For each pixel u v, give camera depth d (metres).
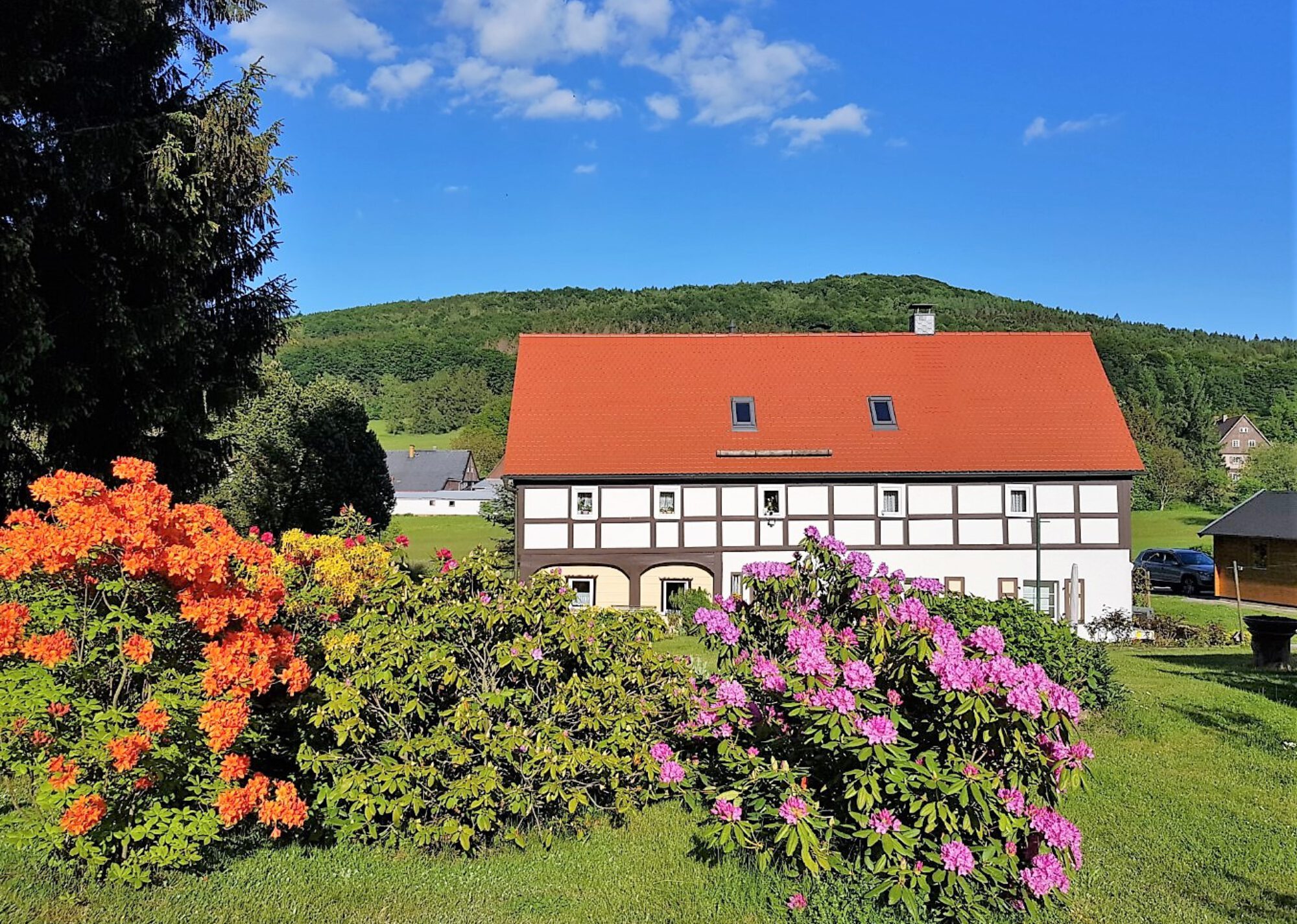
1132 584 23.41
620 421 23.16
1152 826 6.24
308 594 7.19
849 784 4.36
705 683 6.23
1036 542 21.31
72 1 11.29
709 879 5.03
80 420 13.12
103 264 12.33
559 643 5.88
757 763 4.86
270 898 4.70
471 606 5.69
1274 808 6.65
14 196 11.07
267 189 14.16
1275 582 30.14
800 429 23.08
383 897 4.79
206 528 5.36
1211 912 4.85
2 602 5.17
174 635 5.14
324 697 5.65
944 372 24.50
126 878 4.59
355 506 26.34
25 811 5.09
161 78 13.94
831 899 4.54
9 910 4.41
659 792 6.17
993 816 4.35
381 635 5.58
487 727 5.30
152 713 4.51
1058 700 4.16
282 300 15.77
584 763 5.39
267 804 4.93
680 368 24.39
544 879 5.08
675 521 22.45
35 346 10.70
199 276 14.40
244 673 4.80
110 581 4.79
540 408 23.33
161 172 12.22
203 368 14.79
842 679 4.51
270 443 24.80
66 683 4.80
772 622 5.62
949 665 4.20
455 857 5.40
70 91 12.43
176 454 14.50
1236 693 10.90
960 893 4.32
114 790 4.66
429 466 80.06
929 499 22.62
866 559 5.71
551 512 22.42
